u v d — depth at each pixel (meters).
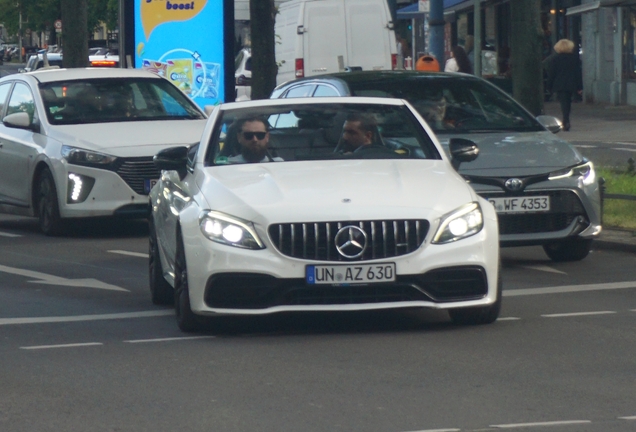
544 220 14.39
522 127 15.95
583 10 41.81
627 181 20.70
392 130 11.91
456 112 16.05
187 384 8.69
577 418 7.59
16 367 9.41
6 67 107.81
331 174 10.81
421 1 30.86
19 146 19.70
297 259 10.03
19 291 13.69
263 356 9.64
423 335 10.43
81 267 15.66
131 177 18.41
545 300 12.41
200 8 28.05
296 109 12.07
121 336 10.70
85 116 19.67
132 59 28.02
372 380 8.70
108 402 8.20
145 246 17.81
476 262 10.28
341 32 35.84
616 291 12.99
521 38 22.86
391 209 10.13
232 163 11.50
